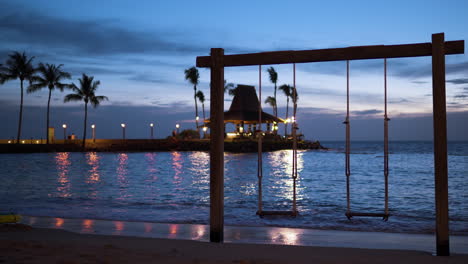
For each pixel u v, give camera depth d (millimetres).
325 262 4691
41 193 15453
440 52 5016
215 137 5984
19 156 47906
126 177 23219
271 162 41188
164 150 65812
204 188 17719
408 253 5348
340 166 35031
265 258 4914
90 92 61156
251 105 71125
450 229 8555
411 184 19891
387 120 5996
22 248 4863
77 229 7871
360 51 5516
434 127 5082
